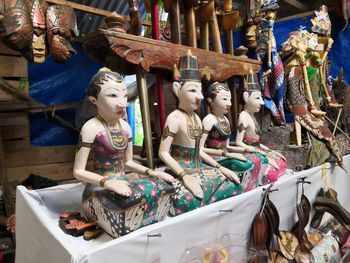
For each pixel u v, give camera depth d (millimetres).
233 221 1087
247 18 1803
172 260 900
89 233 838
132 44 1068
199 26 1476
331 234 1550
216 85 1249
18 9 1056
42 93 2074
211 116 1238
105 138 885
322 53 2098
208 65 1313
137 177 969
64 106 2033
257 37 1786
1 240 1616
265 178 1327
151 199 844
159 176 947
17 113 1973
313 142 1722
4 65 1890
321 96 2082
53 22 1125
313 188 1576
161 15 1815
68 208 1081
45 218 894
